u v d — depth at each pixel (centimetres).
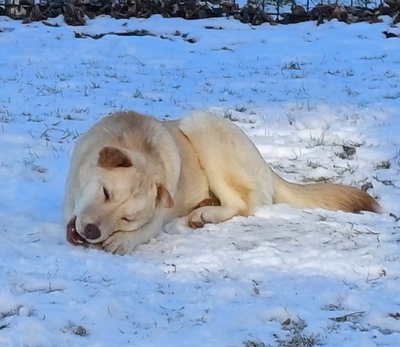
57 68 1169
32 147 803
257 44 1358
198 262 549
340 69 1220
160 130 619
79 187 559
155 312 454
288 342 428
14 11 1448
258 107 1012
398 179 783
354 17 1501
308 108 1009
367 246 594
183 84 1120
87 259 532
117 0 1504
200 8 1487
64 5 1434
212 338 423
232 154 666
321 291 495
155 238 598
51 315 436
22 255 535
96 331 426
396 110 1009
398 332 450
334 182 780
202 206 669
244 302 477
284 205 689
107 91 1056
